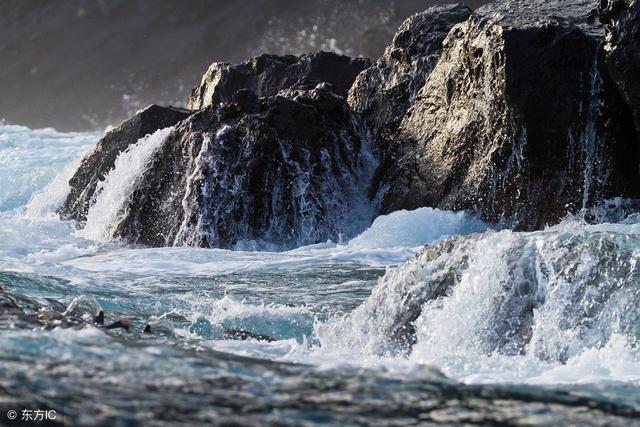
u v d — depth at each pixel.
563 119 29.39
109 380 8.88
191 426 7.75
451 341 14.24
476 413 8.55
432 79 34.06
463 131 31.75
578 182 29.41
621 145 29.36
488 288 14.29
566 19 30.45
